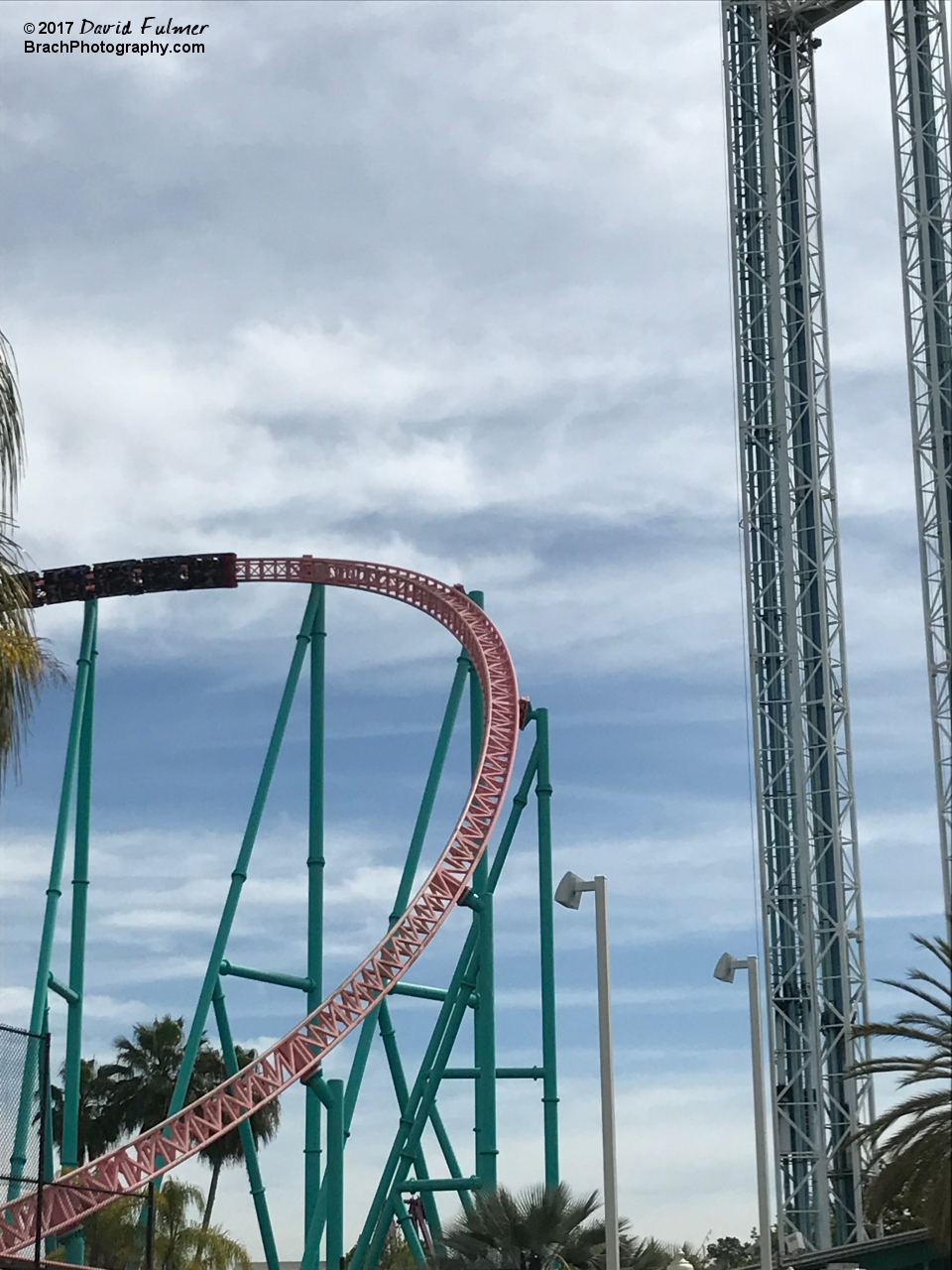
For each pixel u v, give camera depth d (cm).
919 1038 4147
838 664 8106
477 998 6250
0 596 2117
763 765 8025
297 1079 5584
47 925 6056
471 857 6047
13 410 2112
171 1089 8612
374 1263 6081
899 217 8206
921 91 8331
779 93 8800
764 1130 3700
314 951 6100
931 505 7888
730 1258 9488
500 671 6588
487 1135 6084
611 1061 2930
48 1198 5028
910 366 8044
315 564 6888
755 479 8394
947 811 7469
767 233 8562
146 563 6688
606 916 2992
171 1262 6831
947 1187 3809
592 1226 4553
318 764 6306
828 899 7869
